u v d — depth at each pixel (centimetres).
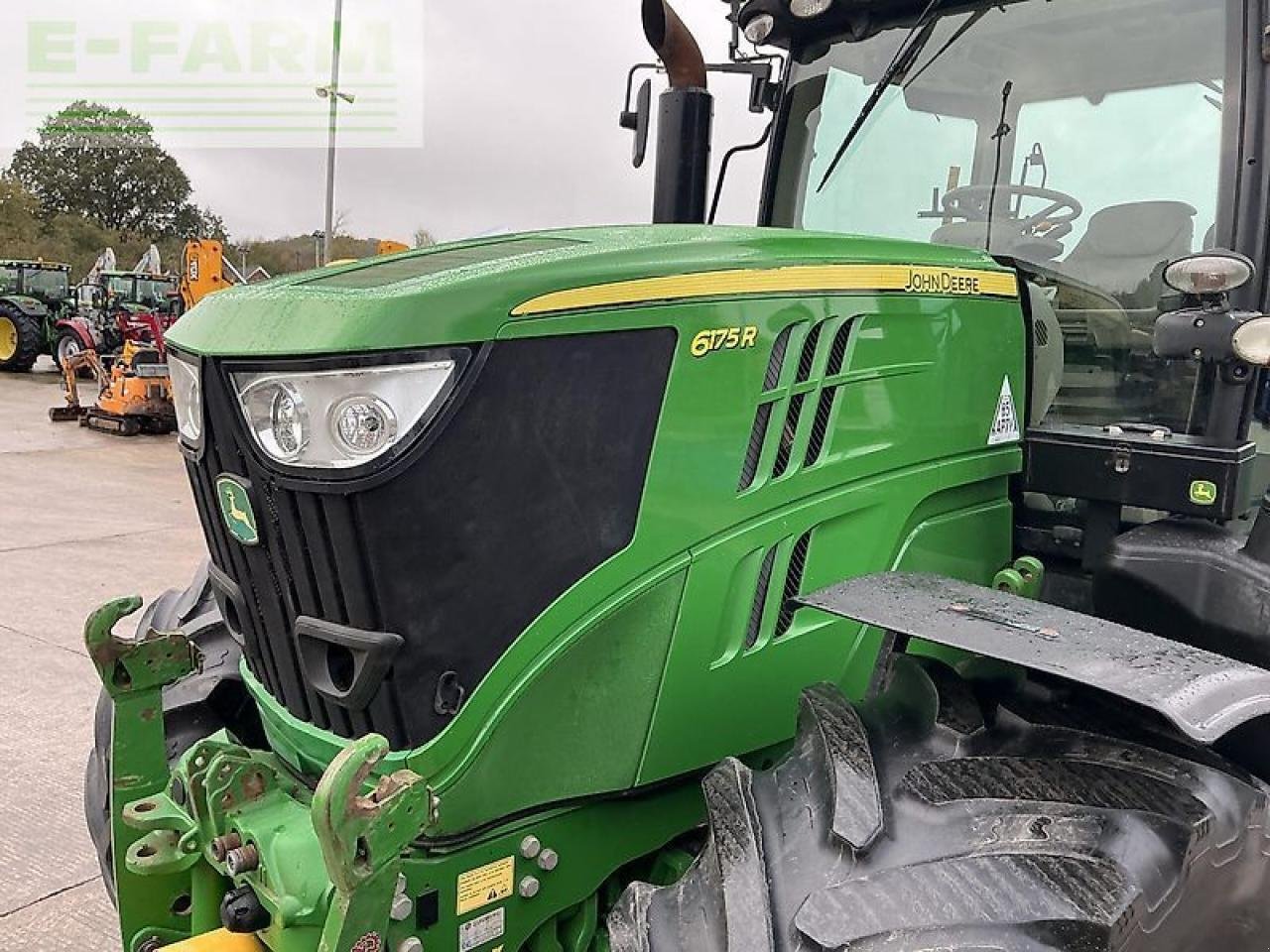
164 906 190
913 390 201
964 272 210
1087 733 163
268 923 159
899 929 130
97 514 771
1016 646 146
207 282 1120
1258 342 189
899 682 177
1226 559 194
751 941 134
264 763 172
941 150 264
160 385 1154
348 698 156
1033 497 236
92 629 183
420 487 149
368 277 167
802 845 148
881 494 198
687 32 259
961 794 151
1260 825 154
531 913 172
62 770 358
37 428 1179
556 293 156
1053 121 247
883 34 272
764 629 186
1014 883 134
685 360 169
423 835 159
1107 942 128
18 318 1720
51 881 295
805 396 185
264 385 154
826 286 186
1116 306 234
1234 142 212
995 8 252
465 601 155
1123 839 139
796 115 291
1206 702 135
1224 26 221
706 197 272
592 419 161
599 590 166
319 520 153
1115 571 203
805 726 168
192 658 193
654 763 178
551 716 166
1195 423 214
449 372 148
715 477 175
